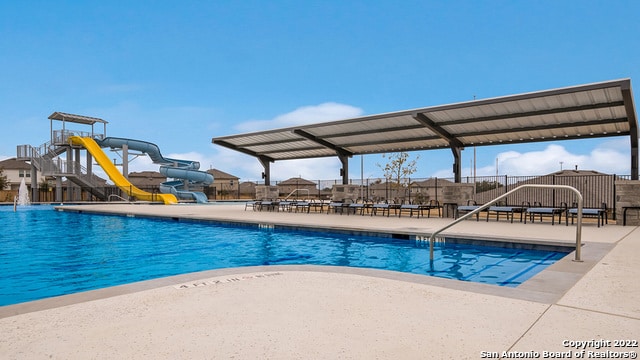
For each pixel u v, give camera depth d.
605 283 4.55
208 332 2.99
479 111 13.23
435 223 13.33
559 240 8.59
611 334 2.93
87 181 36.84
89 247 10.70
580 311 3.49
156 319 3.30
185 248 10.47
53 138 36.50
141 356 2.54
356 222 13.79
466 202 15.74
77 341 2.80
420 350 2.64
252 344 2.75
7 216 21.48
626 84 9.98
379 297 4.02
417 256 8.83
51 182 46.09
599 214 12.23
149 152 40.53
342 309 3.60
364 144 19.02
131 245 11.05
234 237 12.39
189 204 32.16
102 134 39.31
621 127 13.27
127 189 34.59
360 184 21.03
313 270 5.45
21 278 7.11
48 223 17.58
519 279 6.62
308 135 18.06
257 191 23.55
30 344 2.75
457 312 3.49
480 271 7.23
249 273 5.25
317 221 14.23
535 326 3.11
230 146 21.31
